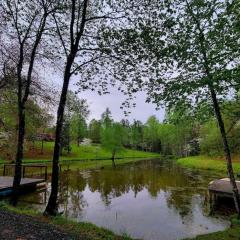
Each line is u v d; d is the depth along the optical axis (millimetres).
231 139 25844
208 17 11438
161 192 28203
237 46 10586
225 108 14188
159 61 13117
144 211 20625
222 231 14438
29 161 61094
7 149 45031
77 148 100000
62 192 27500
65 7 15219
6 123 33500
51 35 16391
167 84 12445
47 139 91438
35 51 17781
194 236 15102
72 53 14484
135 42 13711
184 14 12258
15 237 8523
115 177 39656
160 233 15711
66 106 19391
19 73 17609
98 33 14516
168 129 104750
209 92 13172
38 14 16750
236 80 10547
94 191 28516
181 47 11992
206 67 11523
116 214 19688
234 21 10500
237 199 15594
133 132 129875
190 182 35156
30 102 21172
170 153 125750
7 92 23812
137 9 13523
